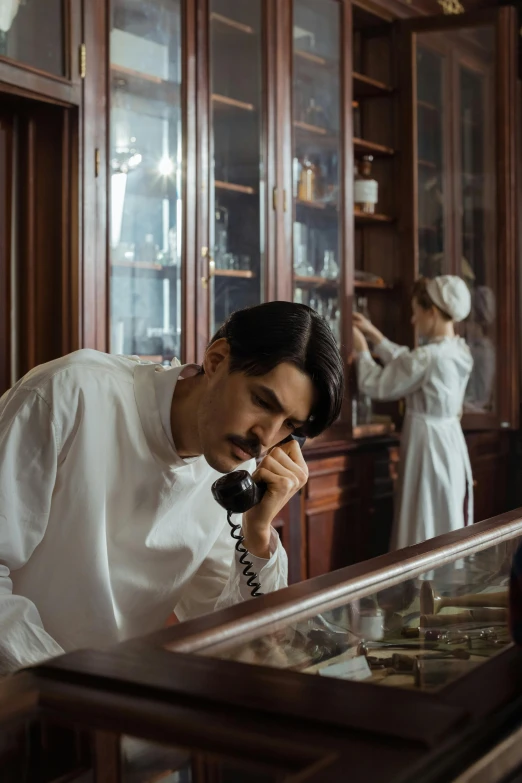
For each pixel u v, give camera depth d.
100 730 0.65
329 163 4.36
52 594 1.49
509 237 4.84
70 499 1.45
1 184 3.03
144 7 3.29
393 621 0.94
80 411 1.44
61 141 3.03
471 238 4.89
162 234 3.41
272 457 1.58
